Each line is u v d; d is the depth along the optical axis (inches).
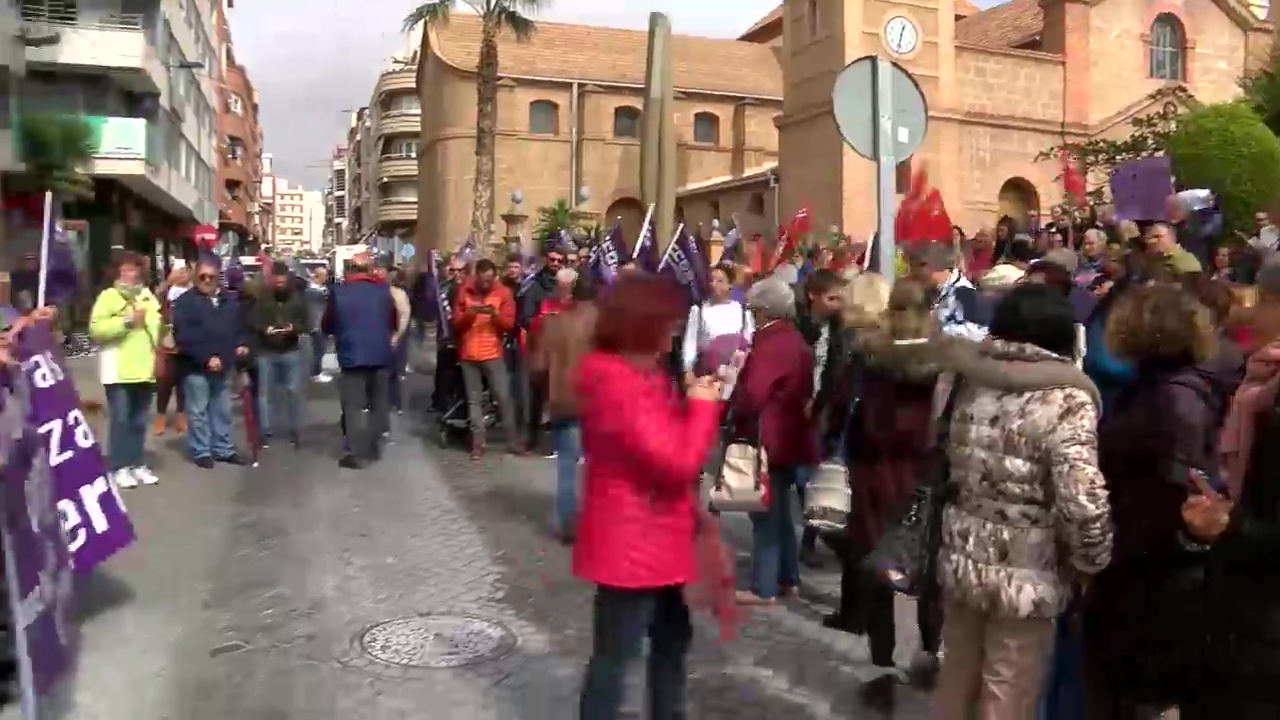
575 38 1895.9
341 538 307.9
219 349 410.9
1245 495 136.9
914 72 986.7
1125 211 305.6
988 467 144.4
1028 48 1162.6
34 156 227.9
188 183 1533.0
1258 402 138.7
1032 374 141.2
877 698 197.6
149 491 368.2
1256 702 133.9
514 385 475.8
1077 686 163.3
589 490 161.6
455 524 325.4
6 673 181.2
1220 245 344.8
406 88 2810.0
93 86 1029.8
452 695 198.2
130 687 200.7
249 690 199.8
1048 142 1076.5
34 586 185.3
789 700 196.9
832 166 956.0
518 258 503.5
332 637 227.8
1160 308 147.4
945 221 320.5
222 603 249.3
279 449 452.8
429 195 1913.1
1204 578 142.3
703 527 171.9
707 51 1959.9
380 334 418.9
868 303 209.5
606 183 1815.9
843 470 209.8
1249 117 471.8
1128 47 1113.4
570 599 254.4
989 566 143.8
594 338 162.9
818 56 982.4
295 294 465.1
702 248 521.7
